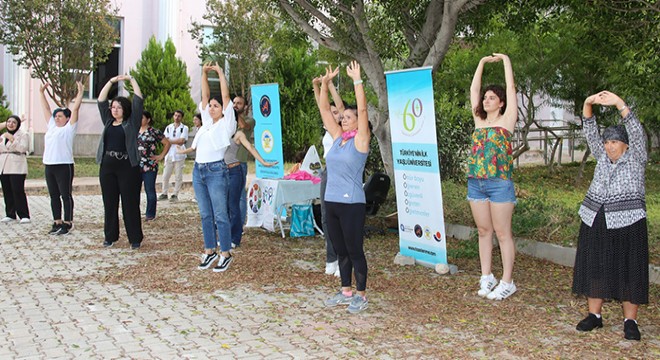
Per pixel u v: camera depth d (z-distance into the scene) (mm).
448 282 7410
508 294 6777
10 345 5246
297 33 12633
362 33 10055
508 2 10336
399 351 5238
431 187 7637
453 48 13180
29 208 12898
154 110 20562
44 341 5355
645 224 5543
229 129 7734
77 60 17922
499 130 6691
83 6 17359
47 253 8734
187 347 5266
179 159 14195
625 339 5574
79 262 8234
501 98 6707
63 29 17422
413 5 10211
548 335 5660
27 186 15227
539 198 10922
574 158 20562
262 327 5801
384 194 9562
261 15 19516
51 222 11266
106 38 18078
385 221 10430
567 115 21219
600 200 5660
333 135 6484
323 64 22016
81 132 21484
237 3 19719
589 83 14305
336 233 6391
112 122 9094
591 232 5676
